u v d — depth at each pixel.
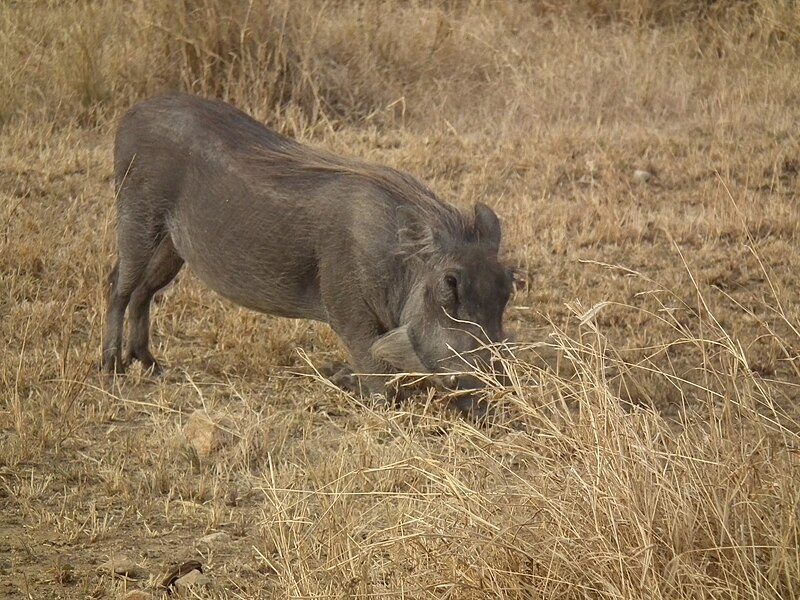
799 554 11.61
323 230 20.03
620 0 43.84
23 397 20.58
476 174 32.25
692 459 12.34
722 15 43.50
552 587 12.10
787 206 30.00
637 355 22.64
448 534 12.55
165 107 21.66
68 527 16.30
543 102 37.09
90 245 27.17
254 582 14.95
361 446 17.83
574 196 31.48
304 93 36.06
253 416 19.72
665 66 39.53
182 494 17.47
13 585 14.77
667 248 28.36
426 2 44.03
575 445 12.81
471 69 38.91
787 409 20.30
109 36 37.25
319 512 16.42
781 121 35.66
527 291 25.52
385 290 19.72
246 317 24.14
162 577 15.00
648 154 33.62
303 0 37.97
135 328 22.27
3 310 24.36
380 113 36.34
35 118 34.97
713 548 11.60
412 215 19.27
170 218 21.64
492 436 18.45
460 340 18.84
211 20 35.66
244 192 20.55
